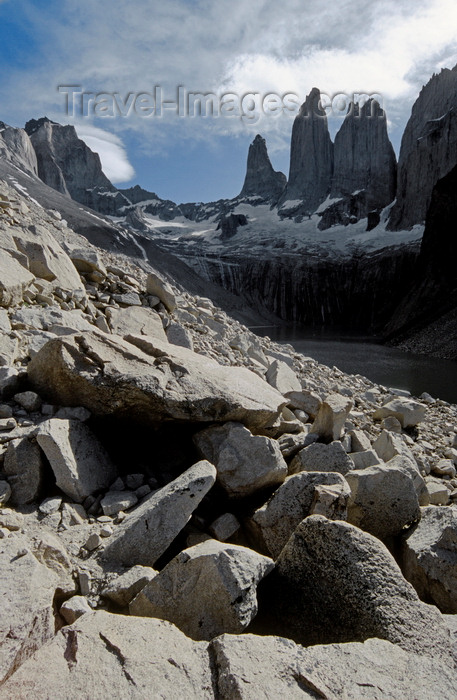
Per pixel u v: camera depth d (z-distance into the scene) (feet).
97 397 17.07
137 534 12.51
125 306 37.58
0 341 20.58
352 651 8.61
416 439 33.47
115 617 9.21
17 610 8.96
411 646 9.25
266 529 14.23
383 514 15.33
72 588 11.25
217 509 16.02
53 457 14.55
